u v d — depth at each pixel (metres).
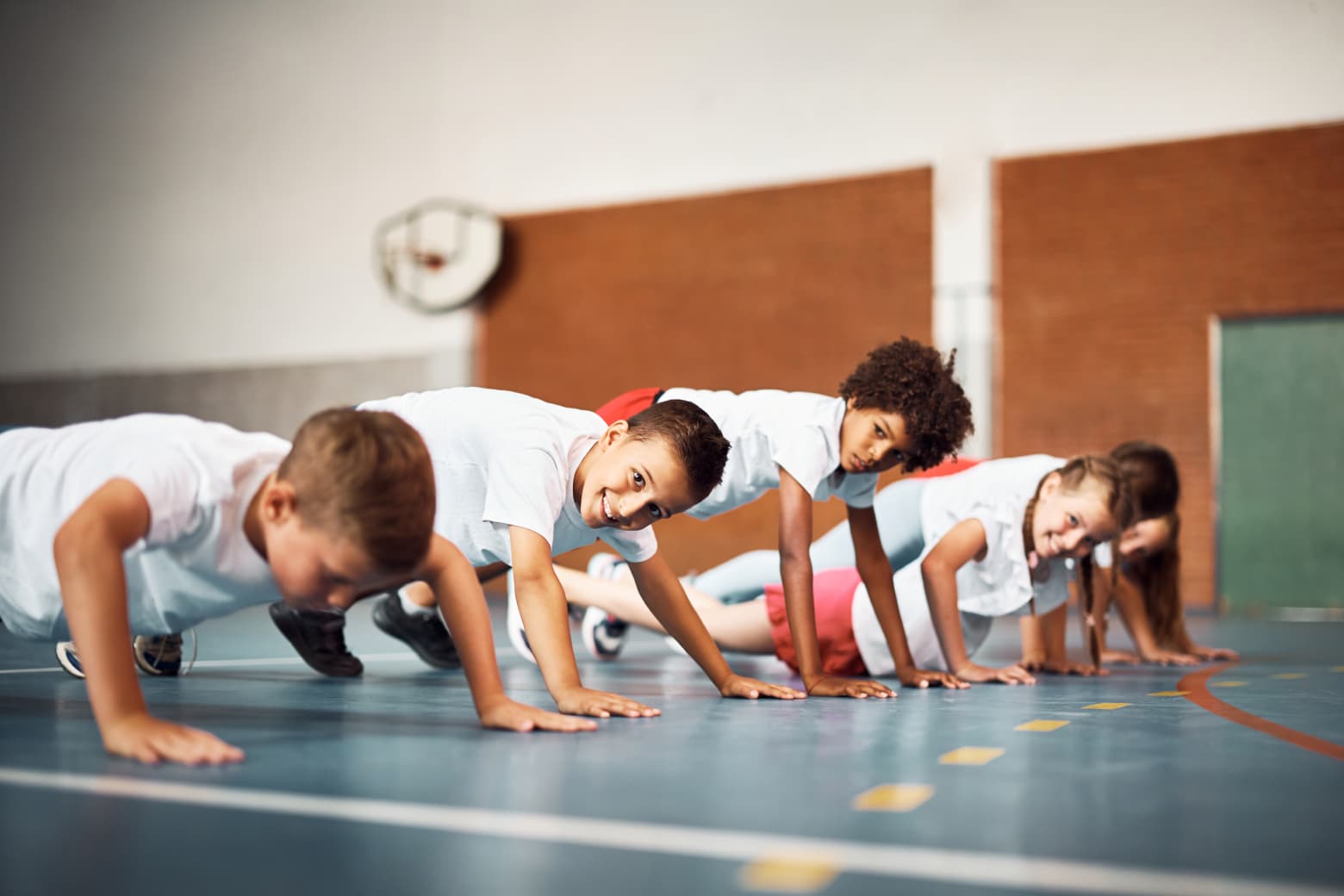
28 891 0.72
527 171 8.51
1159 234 6.89
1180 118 6.86
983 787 1.10
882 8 7.55
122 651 1.19
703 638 1.97
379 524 1.12
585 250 8.30
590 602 2.82
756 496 2.46
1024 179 7.18
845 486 2.25
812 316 7.66
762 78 7.86
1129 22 6.98
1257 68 6.71
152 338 9.62
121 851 0.81
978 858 0.82
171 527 1.27
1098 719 1.67
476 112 8.66
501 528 1.93
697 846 0.85
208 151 9.49
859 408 2.13
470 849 0.83
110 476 1.29
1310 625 5.19
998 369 7.19
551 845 0.84
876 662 2.46
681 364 8.01
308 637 2.21
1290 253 6.63
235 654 2.81
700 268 7.98
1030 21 7.19
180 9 9.64
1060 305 7.08
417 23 8.88
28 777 1.06
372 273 8.88
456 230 8.58
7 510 1.41
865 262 7.53
